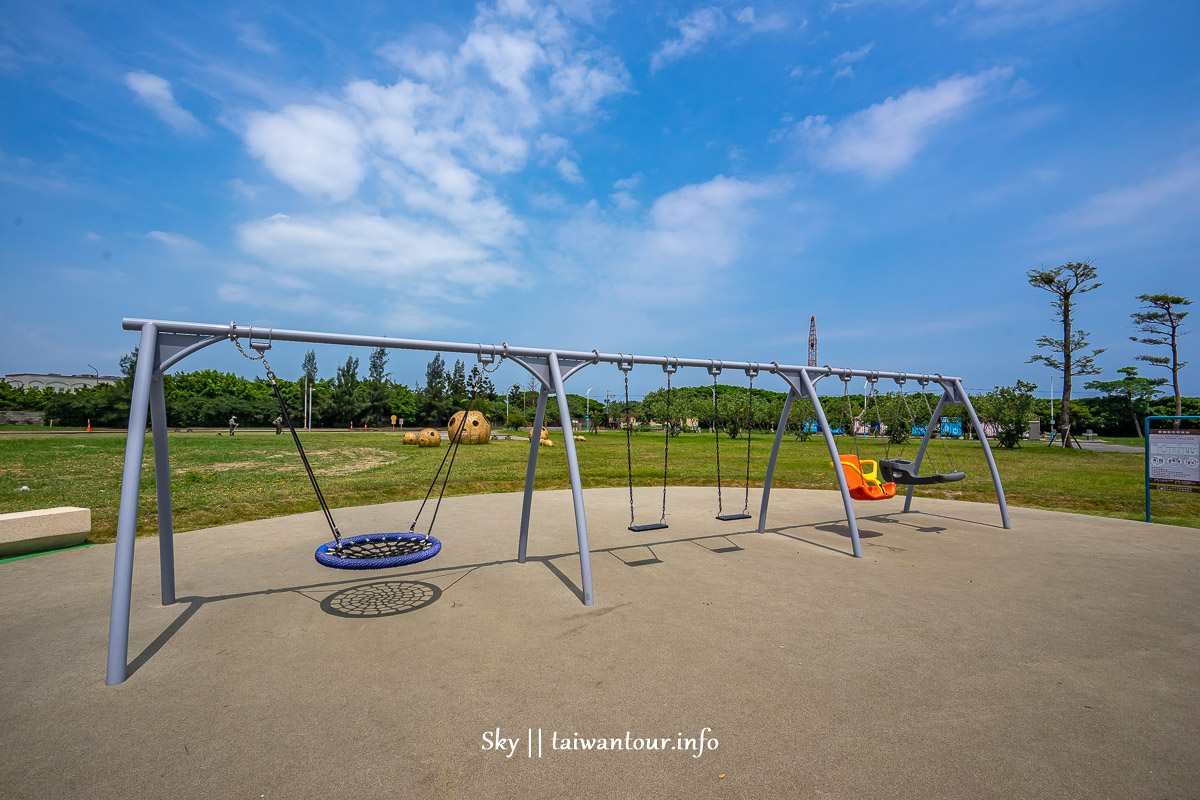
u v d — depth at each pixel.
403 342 5.14
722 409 37.44
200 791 2.47
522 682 3.48
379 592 5.26
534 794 2.44
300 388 66.19
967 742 2.84
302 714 3.12
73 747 2.81
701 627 4.41
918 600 5.09
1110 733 2.94
